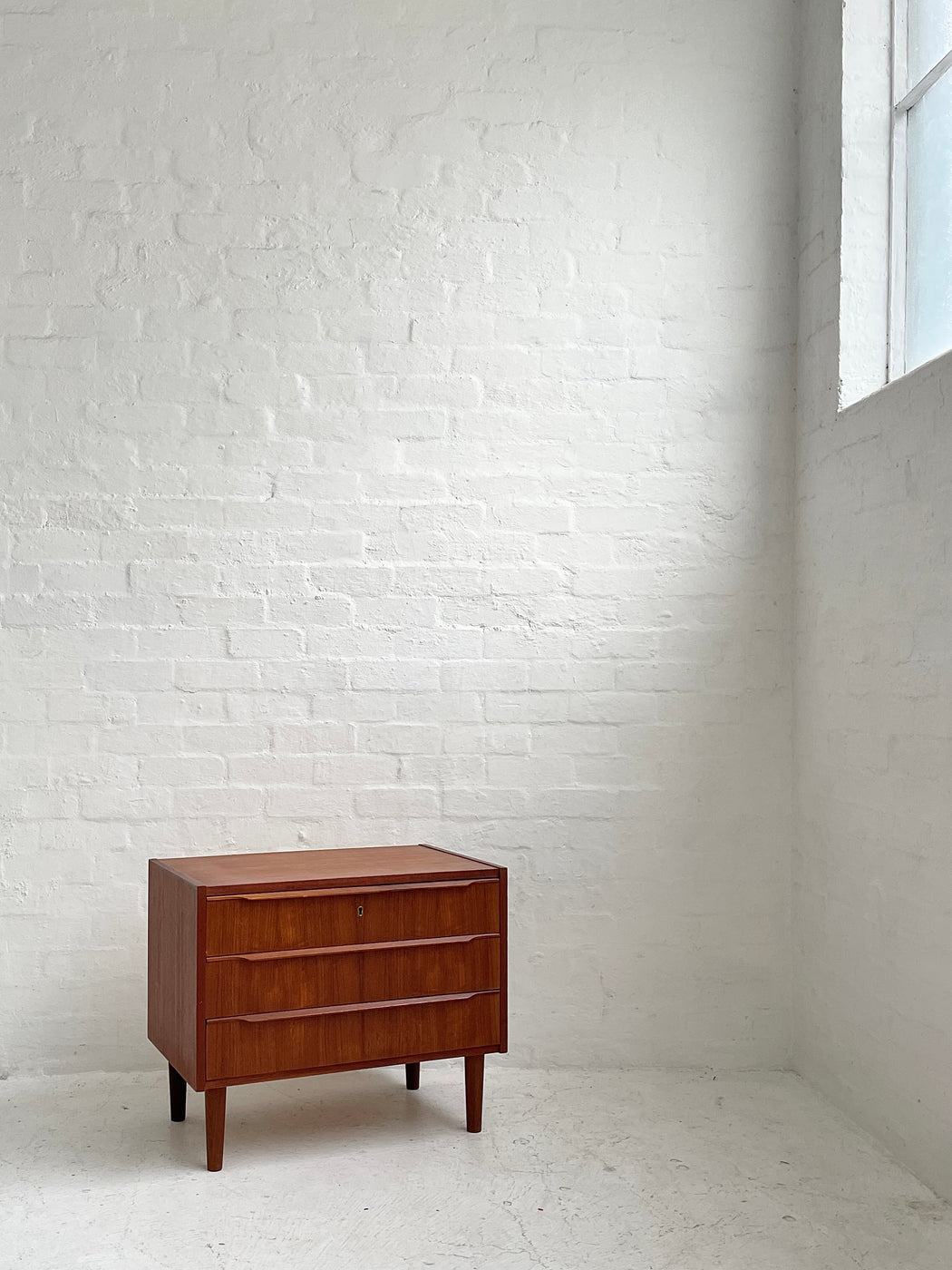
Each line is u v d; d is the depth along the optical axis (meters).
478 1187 2.62
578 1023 3.46
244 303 3.40
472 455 3.47
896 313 3.22
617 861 3.49
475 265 3.48
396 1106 3.11
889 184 3.26
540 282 3.50
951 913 2.63
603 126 3.53
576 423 3.51
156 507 3.36
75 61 3.35
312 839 3.41
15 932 3.29
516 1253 2.32
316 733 3.41
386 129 3.46
